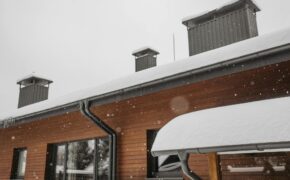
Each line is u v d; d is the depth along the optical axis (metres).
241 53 4.78
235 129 3.90
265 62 4.64
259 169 5.32
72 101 7.27
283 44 4.39
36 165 9.62
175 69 5.54
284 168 5.10
